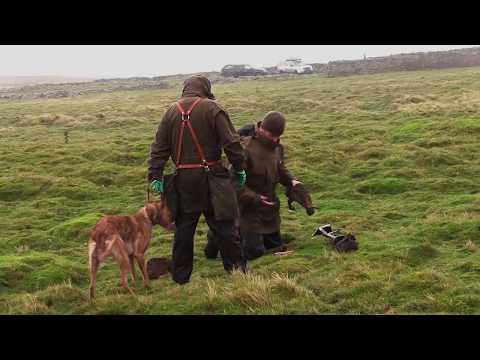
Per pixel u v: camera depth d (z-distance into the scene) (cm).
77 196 1548
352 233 1045
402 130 2148
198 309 708
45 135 2706
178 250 793
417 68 5316
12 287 877
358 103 3153
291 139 2098
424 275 736
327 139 2147
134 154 2006
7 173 1830
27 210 1409
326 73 5712
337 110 2983
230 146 765
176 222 794
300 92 3978
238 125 2709
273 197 966
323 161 1761
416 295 700
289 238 1048
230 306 707
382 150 1806
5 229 1269
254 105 3319
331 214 1196
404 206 1238
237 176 791
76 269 934
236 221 805
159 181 782
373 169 1617
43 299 777
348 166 1705
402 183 1420
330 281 778
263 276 823
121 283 838
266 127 933
